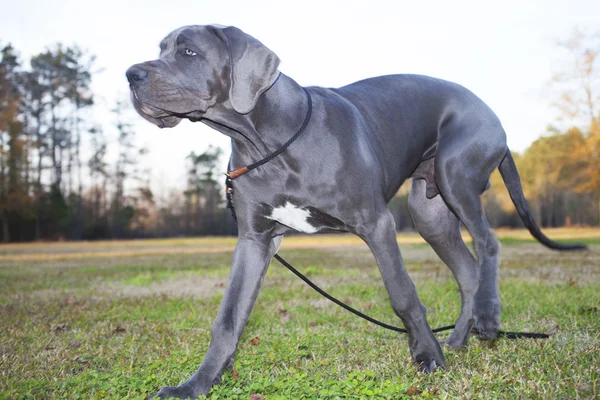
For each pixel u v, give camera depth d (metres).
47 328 5.04
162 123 3.20
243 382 3.14
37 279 10.42
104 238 41.28
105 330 4.92
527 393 2.70
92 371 3.32
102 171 42.16
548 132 31.66
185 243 32.78
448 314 5.20
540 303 5.29
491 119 3.96
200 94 3.04
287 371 3.28
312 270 10.03
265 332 4.66
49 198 38.91
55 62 40.25
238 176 3.24
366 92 3.74
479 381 2.90
